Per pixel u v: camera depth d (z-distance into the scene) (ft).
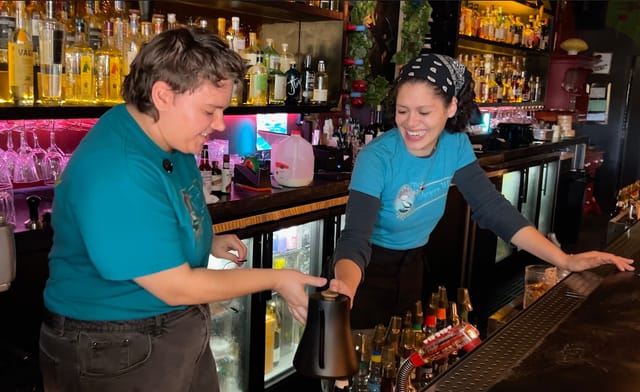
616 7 25.53
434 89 6.11
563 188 20.58
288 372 11.12
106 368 4.98
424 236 7.64
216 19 11.42
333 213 11.05
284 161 10.61
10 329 7.16
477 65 19.85
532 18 22.40
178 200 4.85
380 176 6.66
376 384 6.27
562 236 21.12
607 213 26.30
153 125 4.73
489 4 20.39
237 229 9.25
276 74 11.30
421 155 6.93
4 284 5.83
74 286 4.91
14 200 8.58
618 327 4.43
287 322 11.50
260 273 4.88
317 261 11.25
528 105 21.76
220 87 4.57
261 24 12.54
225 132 12.18
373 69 15.30
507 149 17.26
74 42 8.64
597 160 25.32
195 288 4.60
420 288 7.98
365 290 7.53
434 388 3.57
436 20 16.55
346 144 13.65
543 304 4.88
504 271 17.49
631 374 3.72
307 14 11.53
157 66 4.42
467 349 5.11
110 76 8.82
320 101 12.25
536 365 3.81
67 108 7.93
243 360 10.07
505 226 7.00
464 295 7.69
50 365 5.12
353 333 6.90
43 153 9.37
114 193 4.37
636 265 5.97
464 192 7.51
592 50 26.27
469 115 6.97
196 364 5.78
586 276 5.64
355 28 13.26
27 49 7.70
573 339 4.20
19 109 7.39
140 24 9.52
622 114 26.20
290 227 10.92
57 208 4.85
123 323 4.94
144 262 4.44
